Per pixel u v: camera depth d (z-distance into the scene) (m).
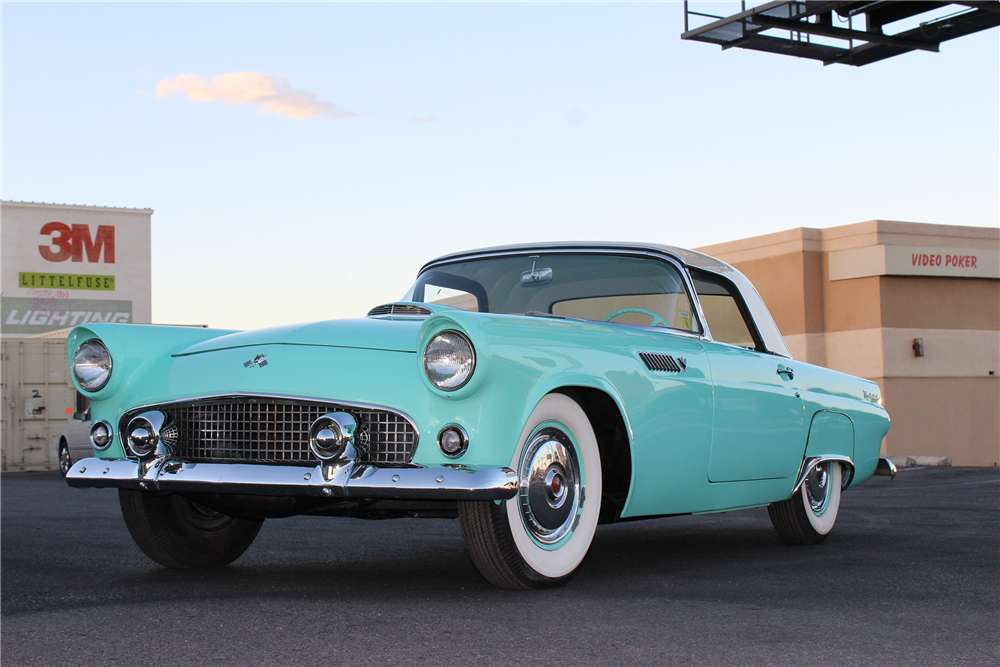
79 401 14.57
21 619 2.86
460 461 3.05
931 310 24.08
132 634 2.63
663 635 2.63
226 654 2.41
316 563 4.19
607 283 4.38
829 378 5.21
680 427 3.83
